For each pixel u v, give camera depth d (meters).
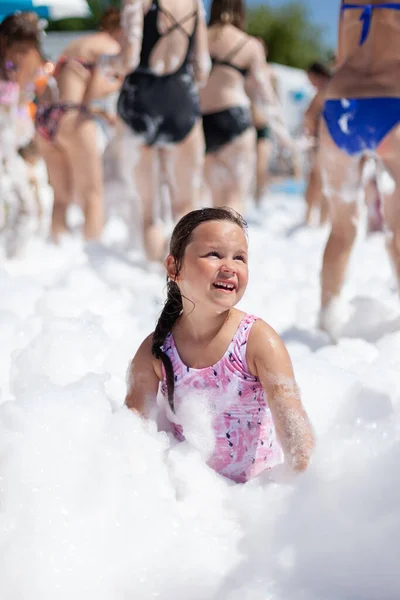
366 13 3.54
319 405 2.47
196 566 1.84
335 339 3.59
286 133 8.40
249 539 1.93
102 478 1.98
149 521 1.95
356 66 3.58
